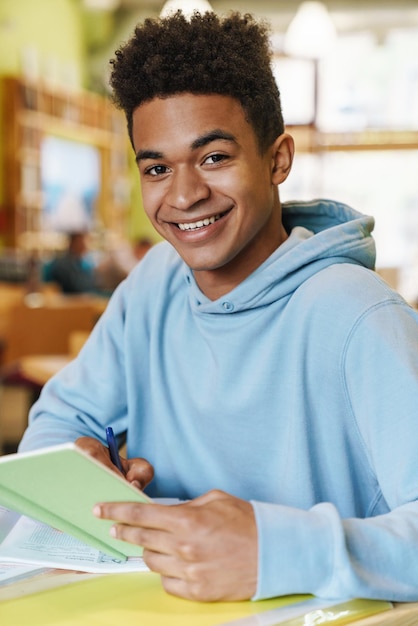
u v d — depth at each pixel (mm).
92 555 930
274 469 1068
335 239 1069
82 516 858
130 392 1268
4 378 3781
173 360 1185
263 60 1020
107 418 1304
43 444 1235
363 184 9797
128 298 1302
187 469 1161
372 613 797
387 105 9750
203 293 1132
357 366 975
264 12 9773
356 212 1186
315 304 1022
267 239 1095
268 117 1034
